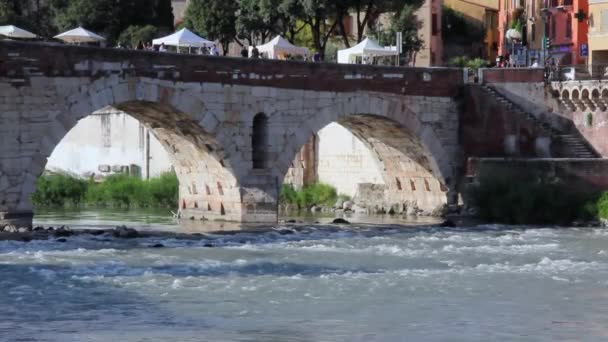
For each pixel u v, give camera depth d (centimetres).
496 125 14038
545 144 13950
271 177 12594
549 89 14212
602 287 8275
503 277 8669
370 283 8344
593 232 11831
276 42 14612
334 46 19512
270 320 7031
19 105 10844
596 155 13950
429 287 8206
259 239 10888
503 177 13138
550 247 10494
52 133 11025
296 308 7400
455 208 13938
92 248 9900
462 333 6775
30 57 10875
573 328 6956
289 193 15338
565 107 14150
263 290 7994
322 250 10119
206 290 7950
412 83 13675
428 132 13862
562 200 12750
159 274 8550
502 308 7506
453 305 7581
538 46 19262
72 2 19750
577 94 13988
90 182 16162
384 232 11738
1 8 19875
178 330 6725
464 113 14125
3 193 10838
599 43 17412
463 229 12150
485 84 14125
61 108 11069
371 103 13312
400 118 13600
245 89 12312
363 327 6881
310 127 12838
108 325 6844
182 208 13375
